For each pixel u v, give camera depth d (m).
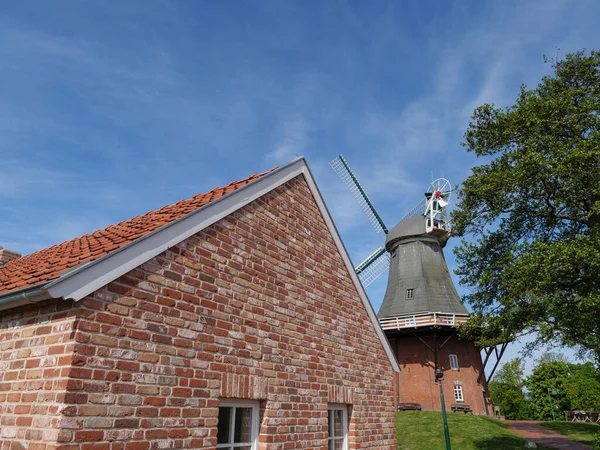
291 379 5.91
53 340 3.58
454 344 28.55
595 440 14.73
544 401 52.72
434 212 31.94
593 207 14.41
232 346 5.02
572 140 15.73
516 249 15.84
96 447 3.42
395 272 32.12
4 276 5.34
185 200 6.71
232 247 5.42
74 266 3.67
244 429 5.16
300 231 6.98
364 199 36.97
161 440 3.95
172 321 4.34
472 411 26.59
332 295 7.45
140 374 3.90
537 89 18.81
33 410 3.45
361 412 7.43
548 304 15.77
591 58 17.27
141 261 4.12
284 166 6.83
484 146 18.44
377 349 8.51
